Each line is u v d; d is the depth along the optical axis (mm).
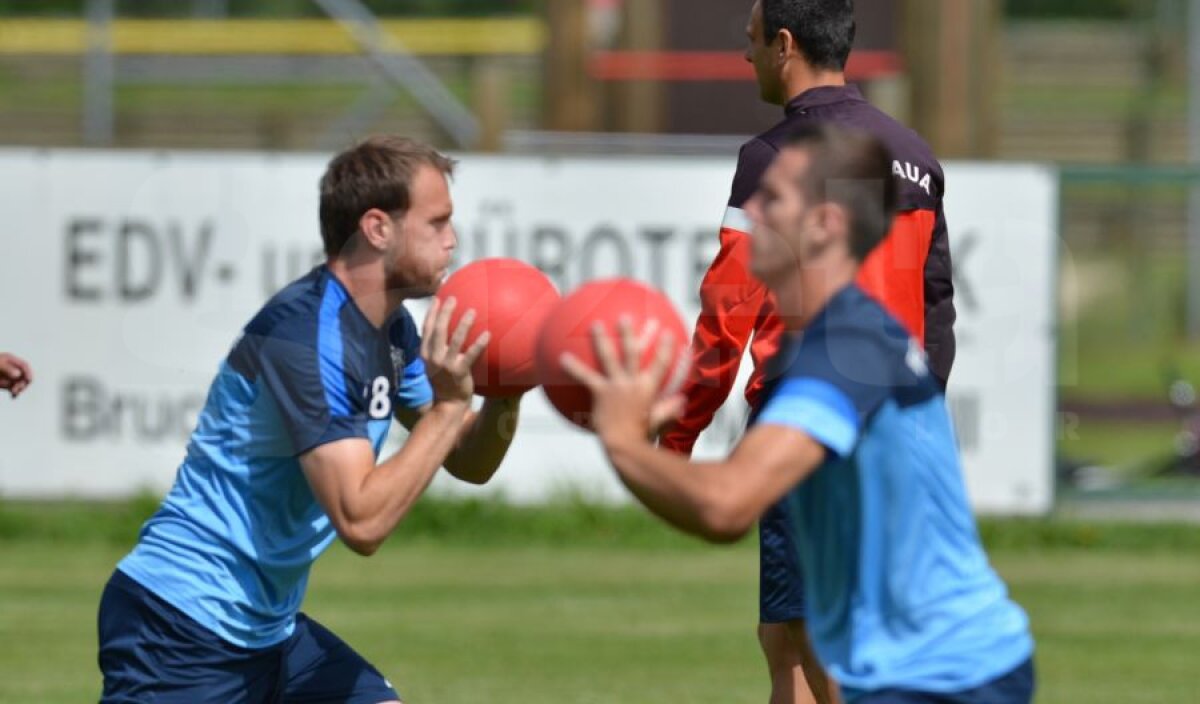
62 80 79625
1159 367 65250
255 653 17516
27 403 43500
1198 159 81625
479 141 53031
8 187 43281
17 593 36500
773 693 21656
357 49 74688
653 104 55625
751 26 21234
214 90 78500
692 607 35938
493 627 33625
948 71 51375
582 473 44000
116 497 43531
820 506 14328
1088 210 69500
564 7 53875
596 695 28109
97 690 28141
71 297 43375
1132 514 44938
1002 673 14250
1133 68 94625
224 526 17109
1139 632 33812
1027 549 42844
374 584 38281
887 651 14305
